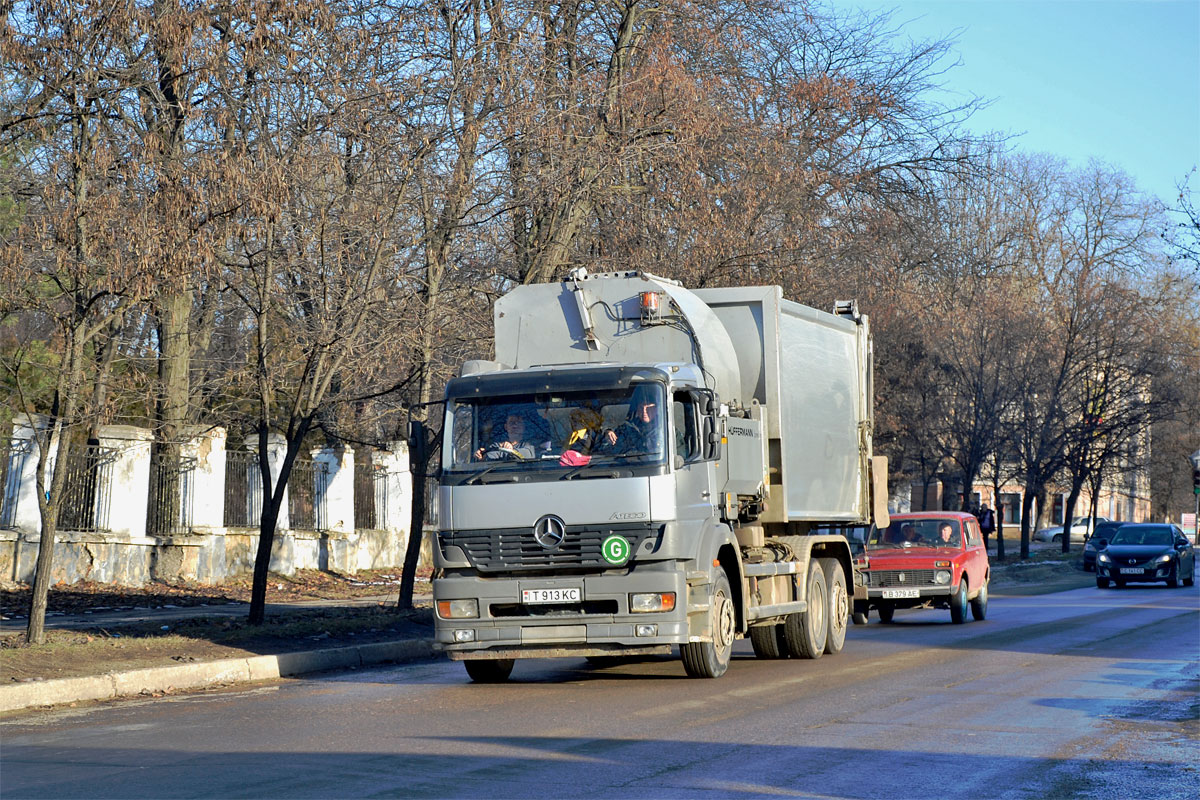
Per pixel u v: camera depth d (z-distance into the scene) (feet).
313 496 138.10
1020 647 79.20
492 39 82.53
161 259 61.67
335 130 75.56
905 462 221.87
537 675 66.13
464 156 80.59
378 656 75.20
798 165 117.29
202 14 64.49
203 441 118.32
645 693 56.08
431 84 80.33
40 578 65.92
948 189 154.51
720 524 61.16
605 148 87.86
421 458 62.59
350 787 34.76
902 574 102.42
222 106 68.44
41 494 66.08
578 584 57.16
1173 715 48.98
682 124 94.17
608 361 64.44
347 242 77.41
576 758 39.24
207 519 118.93
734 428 63.41
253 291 83.97
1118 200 282.77
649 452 57.57
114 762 39.42
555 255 88.63
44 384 97.40
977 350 202.49
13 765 39.19
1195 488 240.53
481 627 57.88
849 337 82.02
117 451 109.81
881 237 138.51
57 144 67.36
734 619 64.18
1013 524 408.05
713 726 45.85
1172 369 226.79
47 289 75.25
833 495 77.61
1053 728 45.62
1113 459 248.73
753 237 107.55
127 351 95.09
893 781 35.91
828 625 75.46
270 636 76.13
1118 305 218.79
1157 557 164.35
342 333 76.89
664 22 106.11
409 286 81.66
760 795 33.88
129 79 65.72
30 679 56.29
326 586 124.16
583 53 101.40
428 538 155.53
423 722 47.42
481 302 86.99
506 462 58.65
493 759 39.06
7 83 65.87
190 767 38.17
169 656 66.18
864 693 55.67
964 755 40.09
